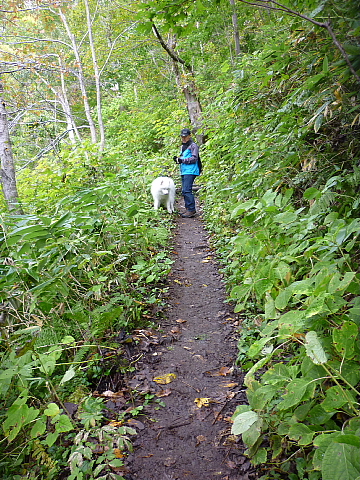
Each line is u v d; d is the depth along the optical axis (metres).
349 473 1.39
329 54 2.84
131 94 21.19
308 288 1.93
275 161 3.79
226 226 6.50
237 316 4.10
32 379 2.43
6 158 6.45
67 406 2.77
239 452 2.36
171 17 3.09
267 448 2.24
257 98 4.80
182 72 12.41
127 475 2.25
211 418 2.69
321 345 1.80
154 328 3.96
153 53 16.69
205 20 8.84
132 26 12.38
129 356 3.45
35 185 6.48
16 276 3.01
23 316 3.06
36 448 2.30
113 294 4.10
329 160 3.18
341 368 1.73
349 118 2.91
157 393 2.98
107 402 2.89
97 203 4.40
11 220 3.27
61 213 3.99
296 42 3.18
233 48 10.14
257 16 8.79
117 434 2.44
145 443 2.50
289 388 1.73
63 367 3.13
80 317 3.21
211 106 8.73
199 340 3.75
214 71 11.69
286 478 2.09
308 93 3.13
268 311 2.07
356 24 2.13
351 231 2.12
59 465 2.32
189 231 7.57
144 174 8.87
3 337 2.77
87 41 15.80
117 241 4.73
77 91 18.50
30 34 10.21
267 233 3.00
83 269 3.95
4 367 2.54
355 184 2.61
